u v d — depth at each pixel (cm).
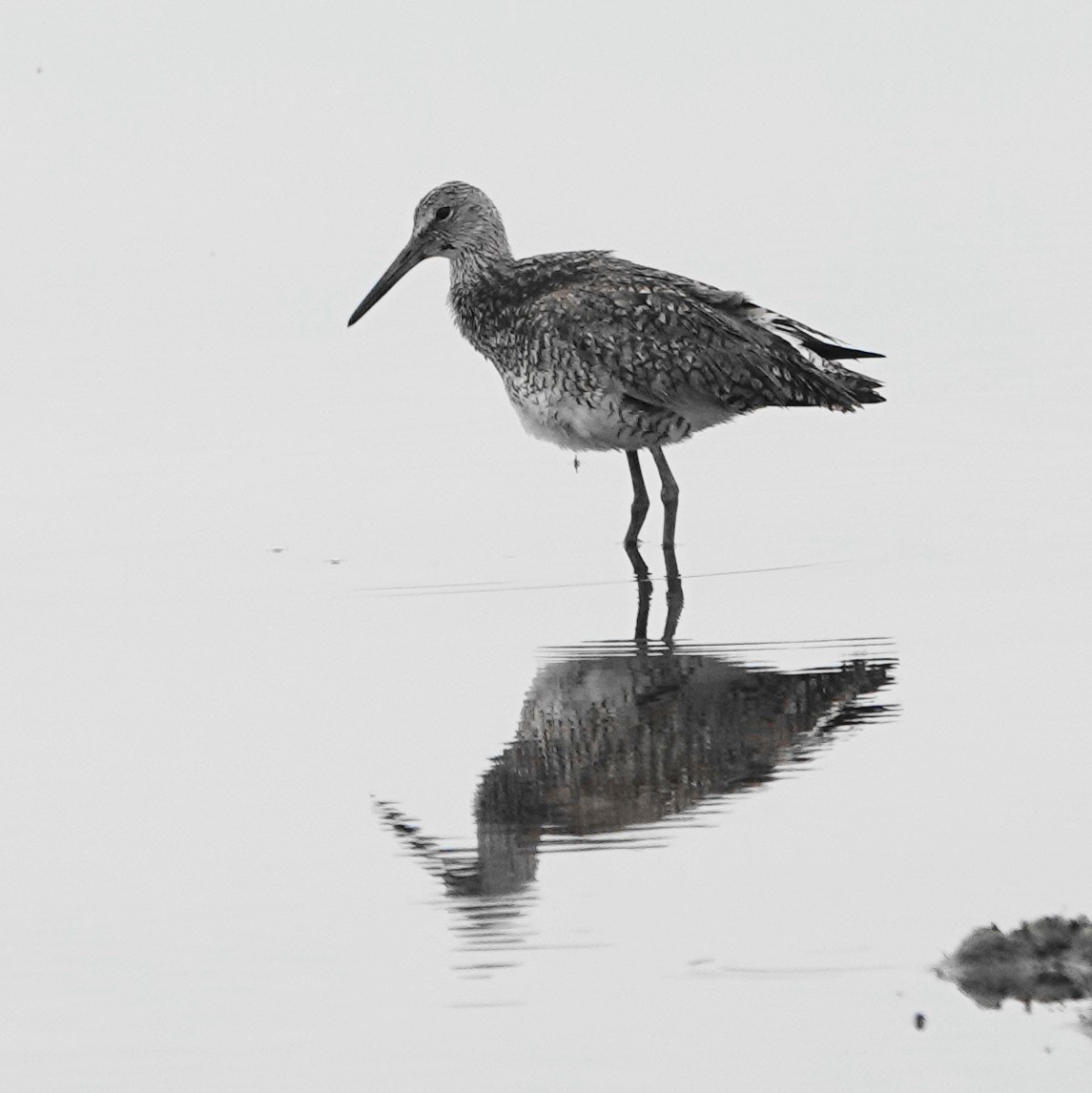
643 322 1603
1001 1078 789
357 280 2509
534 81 3453
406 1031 834
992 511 1630
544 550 1586
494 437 1895
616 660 1313
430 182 2959
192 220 2820
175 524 1652
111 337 2259
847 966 880
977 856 983
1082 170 2938
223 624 1409
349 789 1105
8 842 1038
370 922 937
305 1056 816
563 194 2869
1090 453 1769
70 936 927
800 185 2909
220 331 2283
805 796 1070
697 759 1130
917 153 3069
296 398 2016
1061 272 2389
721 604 1435
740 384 1606
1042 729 1155
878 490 1705
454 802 1081
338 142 3166
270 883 984
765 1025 833
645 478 1781
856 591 1448
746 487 1742
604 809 1066
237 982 880
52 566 1545
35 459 1822
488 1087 791
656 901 949
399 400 2011
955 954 882
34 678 1297
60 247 2697
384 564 1550
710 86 3444
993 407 1914
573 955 900
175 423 1931
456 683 1275
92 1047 825
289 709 1233
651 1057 810
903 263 2464
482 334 1711
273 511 1683
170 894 970
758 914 930
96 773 1131
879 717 1186
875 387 1648
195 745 1174
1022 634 1331
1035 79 3456
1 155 3111
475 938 916
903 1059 805
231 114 3303
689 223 2711
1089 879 952
